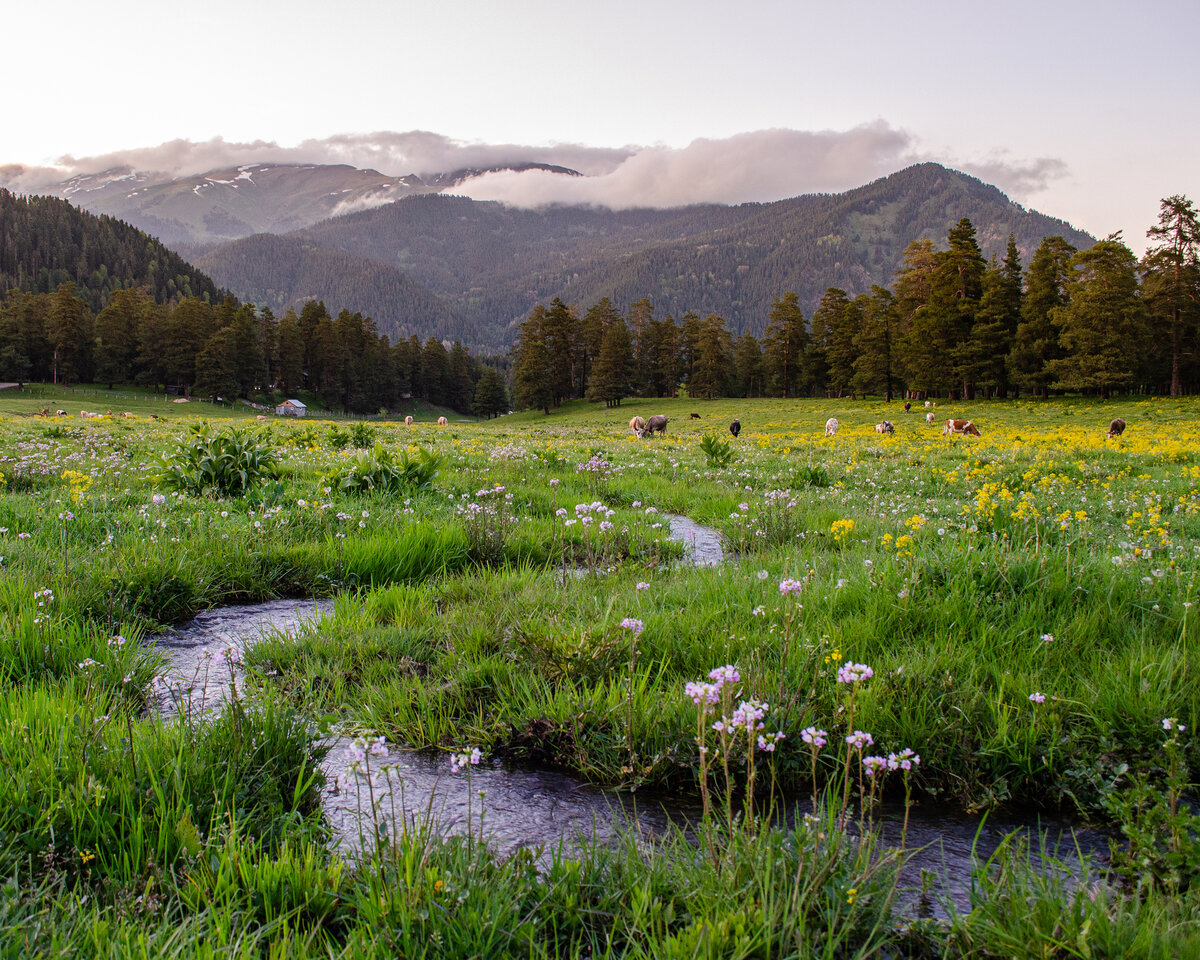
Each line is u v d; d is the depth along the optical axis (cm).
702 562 669
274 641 433
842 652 362
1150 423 4484
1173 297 6341
